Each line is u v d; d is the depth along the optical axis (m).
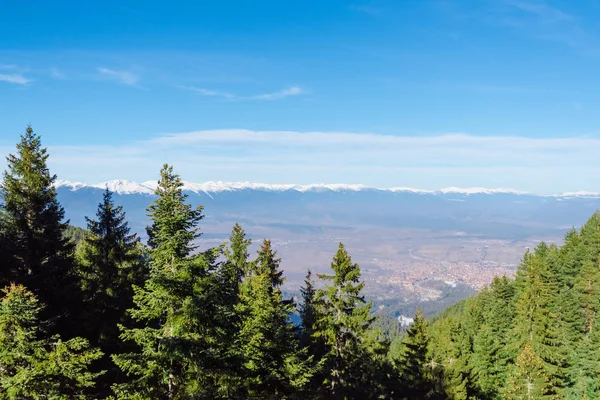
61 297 26.91
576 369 46.28
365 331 35.50
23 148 27.14
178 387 14.69
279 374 21.11
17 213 26.92
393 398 41.12
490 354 52.31
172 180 15.28
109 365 25.06
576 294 62.00
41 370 13.98
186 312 14.49
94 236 30.92
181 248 14.95
